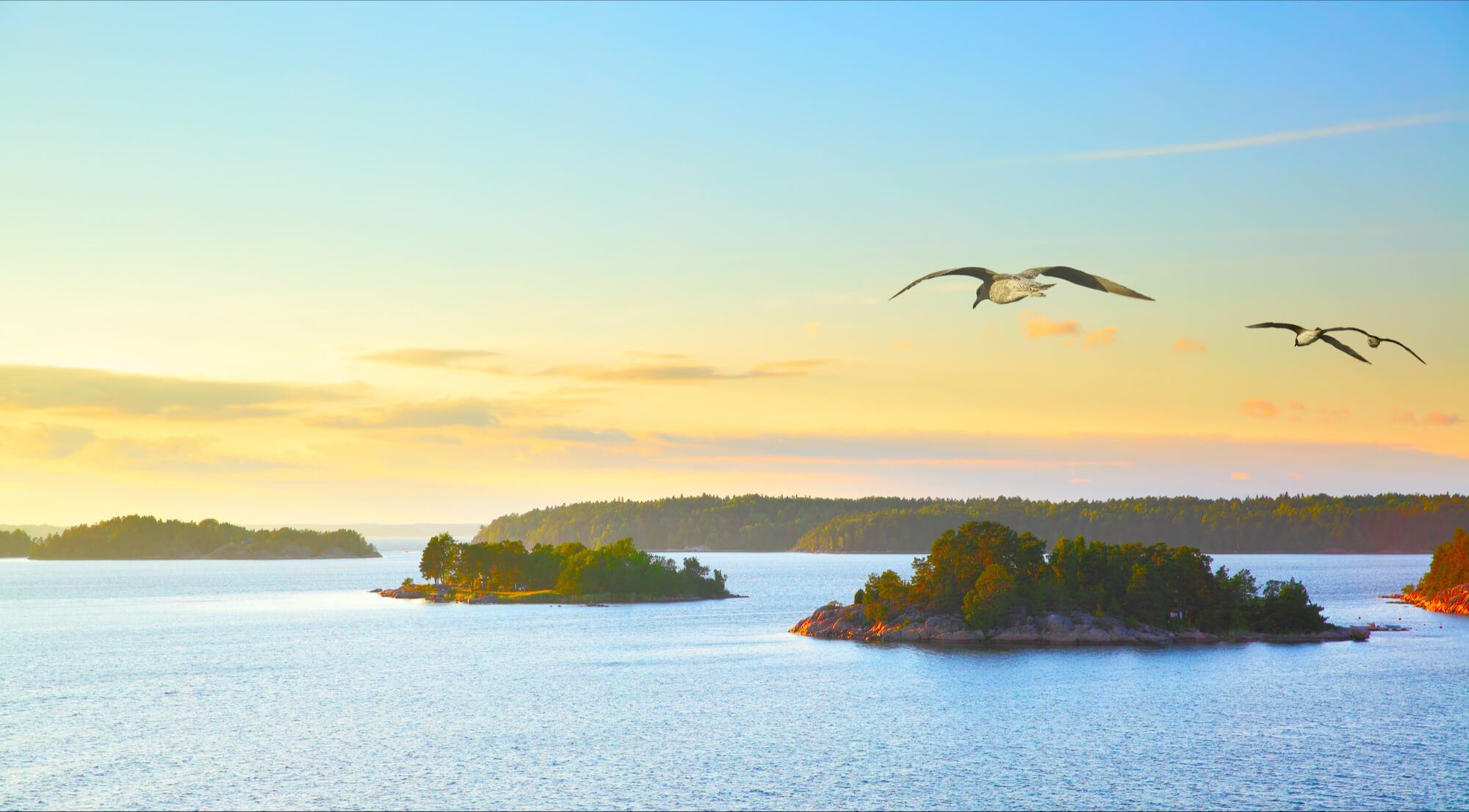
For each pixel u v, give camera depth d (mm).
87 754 127688
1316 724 141375
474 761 123375
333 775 116750
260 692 174000
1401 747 127688
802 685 175875
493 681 184500
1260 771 116312
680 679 183750
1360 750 126250
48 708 159875
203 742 134375
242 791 110438
